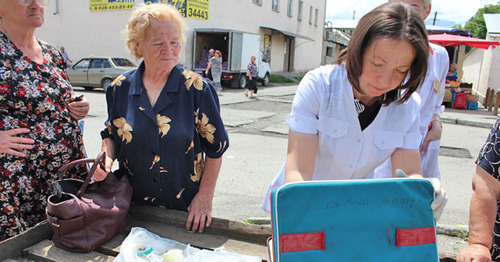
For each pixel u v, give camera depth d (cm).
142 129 185
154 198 200
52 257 164
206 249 174
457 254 166
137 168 193
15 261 161
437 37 1284
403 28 121
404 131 158
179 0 1677
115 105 195
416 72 129
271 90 1705
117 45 1761
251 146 665
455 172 552
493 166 148
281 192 121
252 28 2261
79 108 205
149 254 158
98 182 187
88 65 1418
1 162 179
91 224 170
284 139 727
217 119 192
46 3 189
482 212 148
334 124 155
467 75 2028
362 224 125
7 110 181
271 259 135
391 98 149
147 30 174
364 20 129
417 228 130
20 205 187
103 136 207
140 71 191
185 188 199
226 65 1678
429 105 228
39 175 192
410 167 159
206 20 1831
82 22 1820
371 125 156
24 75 183
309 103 153
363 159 163
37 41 200
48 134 192
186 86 187
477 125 970
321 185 123
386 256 126
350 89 150
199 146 201
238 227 184
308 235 122
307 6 2947
